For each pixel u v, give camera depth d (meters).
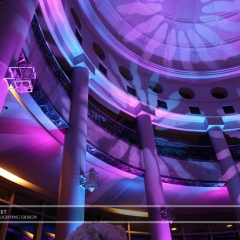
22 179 7.69
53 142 7.45
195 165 11.30
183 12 15.00
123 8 13.62
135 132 11.23
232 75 14.43
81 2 11.22
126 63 13.24
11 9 5.03
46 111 6.73
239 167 11.64
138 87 12.65
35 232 7.71
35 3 5.71
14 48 4.62
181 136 13.23
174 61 15.05
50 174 8.01
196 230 11.98
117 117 11.56
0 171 7.17
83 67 9.30
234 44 15.16
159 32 14.87
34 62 6.23
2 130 6.63
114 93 11.21
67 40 9.13
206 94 14.13
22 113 6.50
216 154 11.84
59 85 7.56
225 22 15.17
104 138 8.98
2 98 4.41
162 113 12.51
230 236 11.85
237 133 13.02
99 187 9.37
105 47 12.41
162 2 14.48
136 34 14.23
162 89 13.70
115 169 9.14
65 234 5.66
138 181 9.84
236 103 13.62
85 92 8.59
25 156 7.30
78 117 7.63
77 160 6.78
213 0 14.83
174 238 11.56
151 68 13.77
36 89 6.16
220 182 10.94
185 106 13.33
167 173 10.49
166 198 11.22
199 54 15.34
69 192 6.24
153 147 10.41
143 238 10.77
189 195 11.28
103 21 12.83
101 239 2.11
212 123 12.68
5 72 4.30
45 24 8.18
